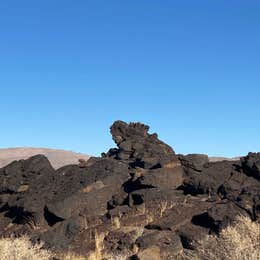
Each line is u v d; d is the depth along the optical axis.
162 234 15.30
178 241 14.87
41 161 22.11
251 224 12.07
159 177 18.73
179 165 19.78
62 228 17.14
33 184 21.08
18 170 22.09
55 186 19.75
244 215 14.98
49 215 18.17
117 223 17.06
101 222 17.59
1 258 13.84
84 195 18.34
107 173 19.61
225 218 14.95
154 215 17.02
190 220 16.05
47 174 21.56
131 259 14.22
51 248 16.16
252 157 18.41
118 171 19.84
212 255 11.17
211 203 16.72
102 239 16.39
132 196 18.14
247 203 15.42
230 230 11.71
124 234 15.98
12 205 20.02
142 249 14.84
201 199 17.64
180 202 17.42
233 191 17.09
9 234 18.14
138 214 17.30
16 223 19.39
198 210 16.42
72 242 16.69
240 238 11.43
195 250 13.12
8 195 21.25
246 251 10.76
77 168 21.19
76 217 17.48
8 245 14.34
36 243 15.91
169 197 17.55
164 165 19.58
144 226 16.67
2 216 20.38
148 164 20.27
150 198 17.64
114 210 17.67
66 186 19.38
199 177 18.44
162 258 14.23
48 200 18.64
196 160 19.59
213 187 17.86
